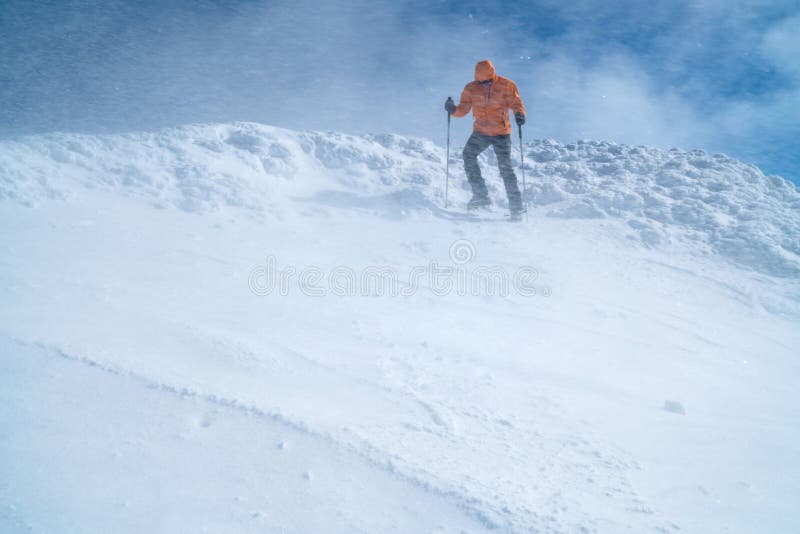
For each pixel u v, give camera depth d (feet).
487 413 9.57
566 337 14.32
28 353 8.48
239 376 9.13
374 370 10.43
